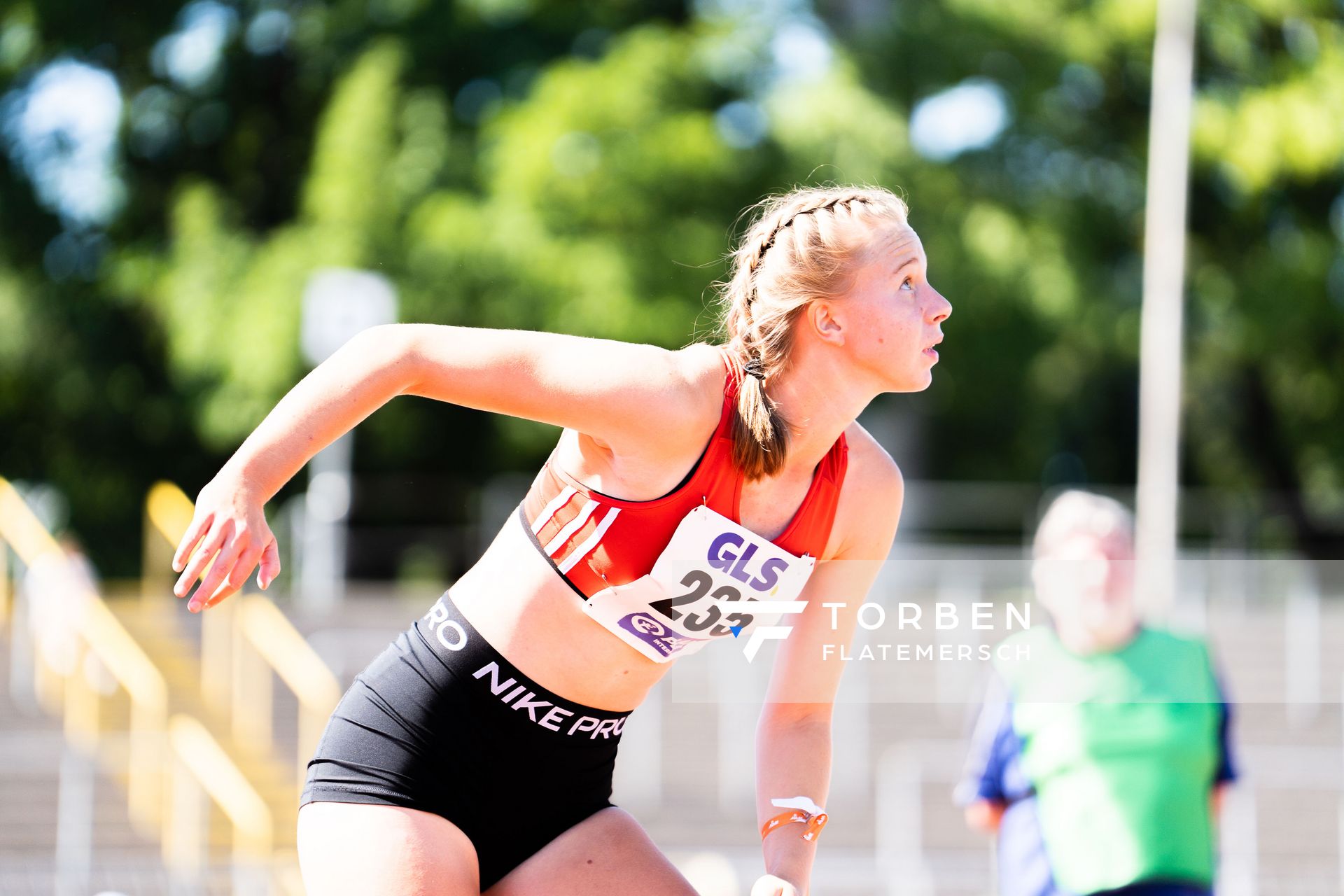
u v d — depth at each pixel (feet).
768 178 201.16
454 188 200.03
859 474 30.12
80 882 81.66
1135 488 279.69
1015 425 253.24
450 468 230.27
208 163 237.66
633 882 29.89
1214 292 244.42
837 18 226.58
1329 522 193.98
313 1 227.40
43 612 116.88
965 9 220.64
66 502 238.07
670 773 112.78
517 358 26.35
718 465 27.40
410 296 193.16
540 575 28.81
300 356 196.03
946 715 118.52
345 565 179.73
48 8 231.50
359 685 30.07
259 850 75.25
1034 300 215.10
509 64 212.23
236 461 26.04
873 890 80.48
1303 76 230.27
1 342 229.25
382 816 28.22
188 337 204.33
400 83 209.15
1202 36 231.30
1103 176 232.94
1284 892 80.02
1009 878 40.70
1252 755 102.58
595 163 195.72
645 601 28.43
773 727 32.07
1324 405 267.80
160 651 114.01
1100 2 228.43
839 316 27.45
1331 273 246.47
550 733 29.55
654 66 201.05
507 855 30.07
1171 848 38.58
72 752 96.07
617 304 190.60
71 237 237.45
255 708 108.99
